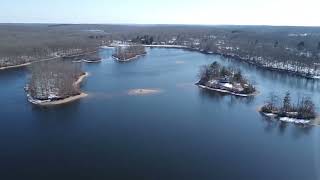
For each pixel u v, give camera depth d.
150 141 103.38
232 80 172.12
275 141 105.25
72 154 94.88
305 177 84.50
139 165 89.06
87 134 108.44
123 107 135.62
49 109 132.62
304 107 126.75
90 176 83.81
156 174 84.88
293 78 193.50
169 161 91.38
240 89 160.38
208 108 136.38
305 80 188.25
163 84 174.38
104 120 120.69
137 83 175.25
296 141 105.56
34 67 171.12
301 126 118.62
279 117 125.19
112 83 174.38
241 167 88.88
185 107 137.62
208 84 169.25
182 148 99.00
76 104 138.88
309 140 106.62
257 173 86.00
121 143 101.81
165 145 100.81
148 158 92.81
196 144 101.81
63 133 109.06
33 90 146.12
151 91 160.25
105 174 84.69
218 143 102.69
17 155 94.44
